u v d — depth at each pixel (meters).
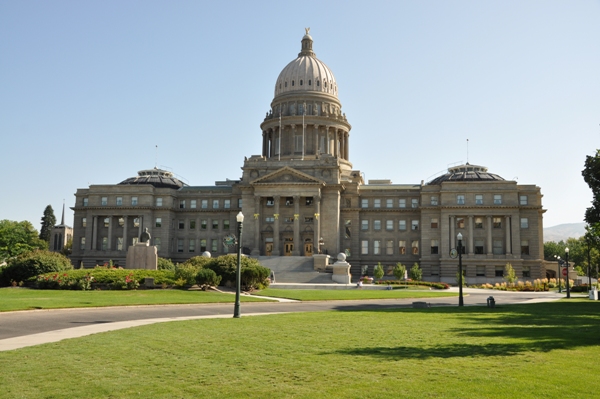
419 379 17.34
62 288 62.50
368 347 23.39
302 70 150.12
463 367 19.00
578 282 125.31
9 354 21.89
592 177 63.97
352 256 129.00
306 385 16.88
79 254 137.00
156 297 53.84
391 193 131.75
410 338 26.06
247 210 127.31
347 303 55.19
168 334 27.62
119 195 135.12
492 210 122.31
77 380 17.67
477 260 121.31
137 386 16.95
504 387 16.20
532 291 99.94
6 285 70.62
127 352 22.36
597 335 27.06
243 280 68.25
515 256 120.50
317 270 104.81
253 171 128.75
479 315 39.28
